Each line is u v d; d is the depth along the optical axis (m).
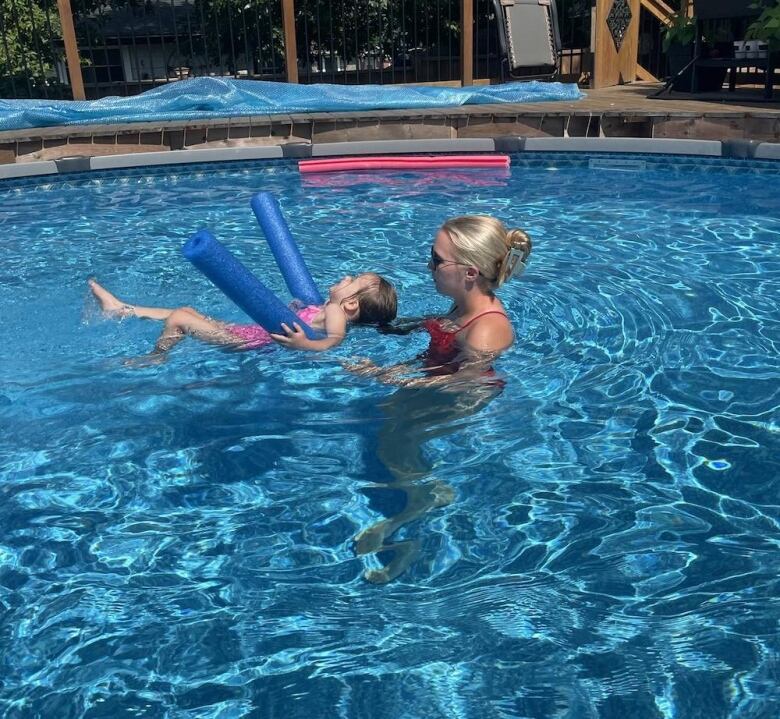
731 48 10.16
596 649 1.86
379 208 6.31
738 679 1.76
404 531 2.32
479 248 3.14
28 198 7.02
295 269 3.84
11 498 2.52
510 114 8.74
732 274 4.53
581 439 2.78
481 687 1.76
